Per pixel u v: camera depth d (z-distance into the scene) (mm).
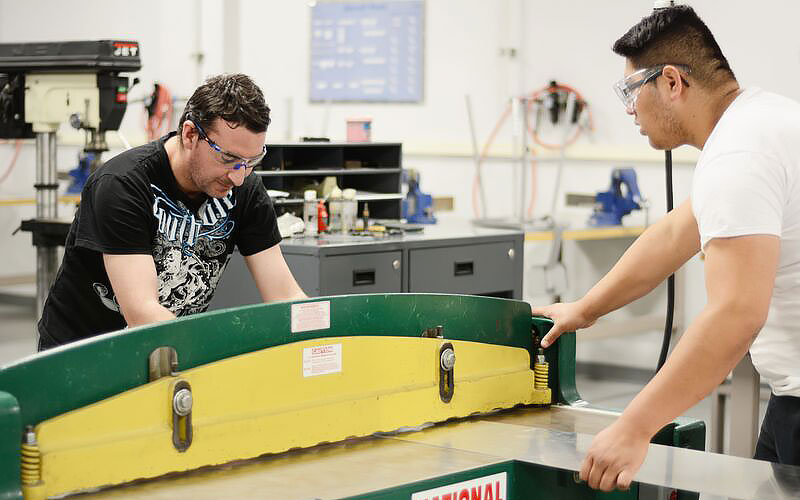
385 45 6430
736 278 1562
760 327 1570
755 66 5082
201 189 2010
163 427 1488
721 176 1597
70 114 3811
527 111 5867
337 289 3088
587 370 5828
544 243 5594
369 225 3637
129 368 1463
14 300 7453
